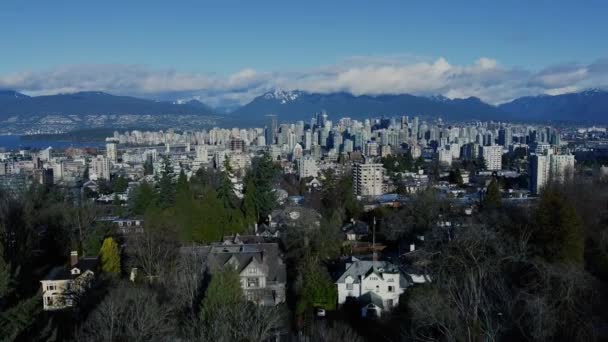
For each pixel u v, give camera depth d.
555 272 49.41
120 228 103.75
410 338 51.91
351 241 105.56
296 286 71.00
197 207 100.31
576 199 79.75
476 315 46.31
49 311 57.97
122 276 73.31
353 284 72.69
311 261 76.06
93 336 44.88
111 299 49.09
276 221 116.75
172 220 95.12
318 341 54.00
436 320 48.12
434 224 97.88
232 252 75.38
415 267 75.06
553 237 60.69
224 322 46.88
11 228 75.50
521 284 54.34
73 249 82.56
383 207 124.19
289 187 176.88
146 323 47.03
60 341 47.50
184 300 58.06
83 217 96.50
